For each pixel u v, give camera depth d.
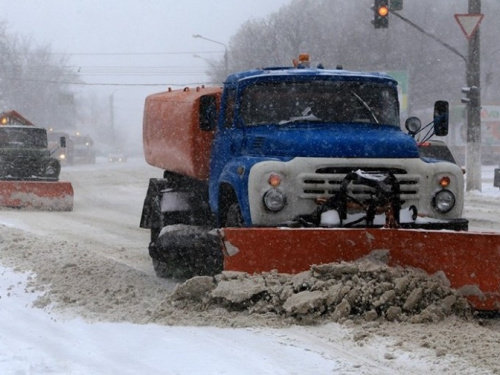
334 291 9.09
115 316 9.69
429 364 7.45
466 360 7.52
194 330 8.95
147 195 14.16
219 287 9.50
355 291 9.09
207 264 11.94
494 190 34.19
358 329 8.70
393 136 10.95
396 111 11.80
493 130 65.12
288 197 10.34
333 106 11.53
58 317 9.73
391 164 10.55
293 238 9.47
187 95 13.38
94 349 8.19
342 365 7.47
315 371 7.29
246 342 8.36
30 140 28.72
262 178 10.31
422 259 9.29
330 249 9.45
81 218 23.25
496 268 9.09
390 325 8.86
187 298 9.85
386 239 9.39
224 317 9.30
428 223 10.38
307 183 10.32
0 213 24.44
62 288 11.27
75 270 12.54
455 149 63.19
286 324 9.02
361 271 9.24
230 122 11.98
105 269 12.70
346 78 11.69
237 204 11.19
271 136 10.89
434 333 8.48
